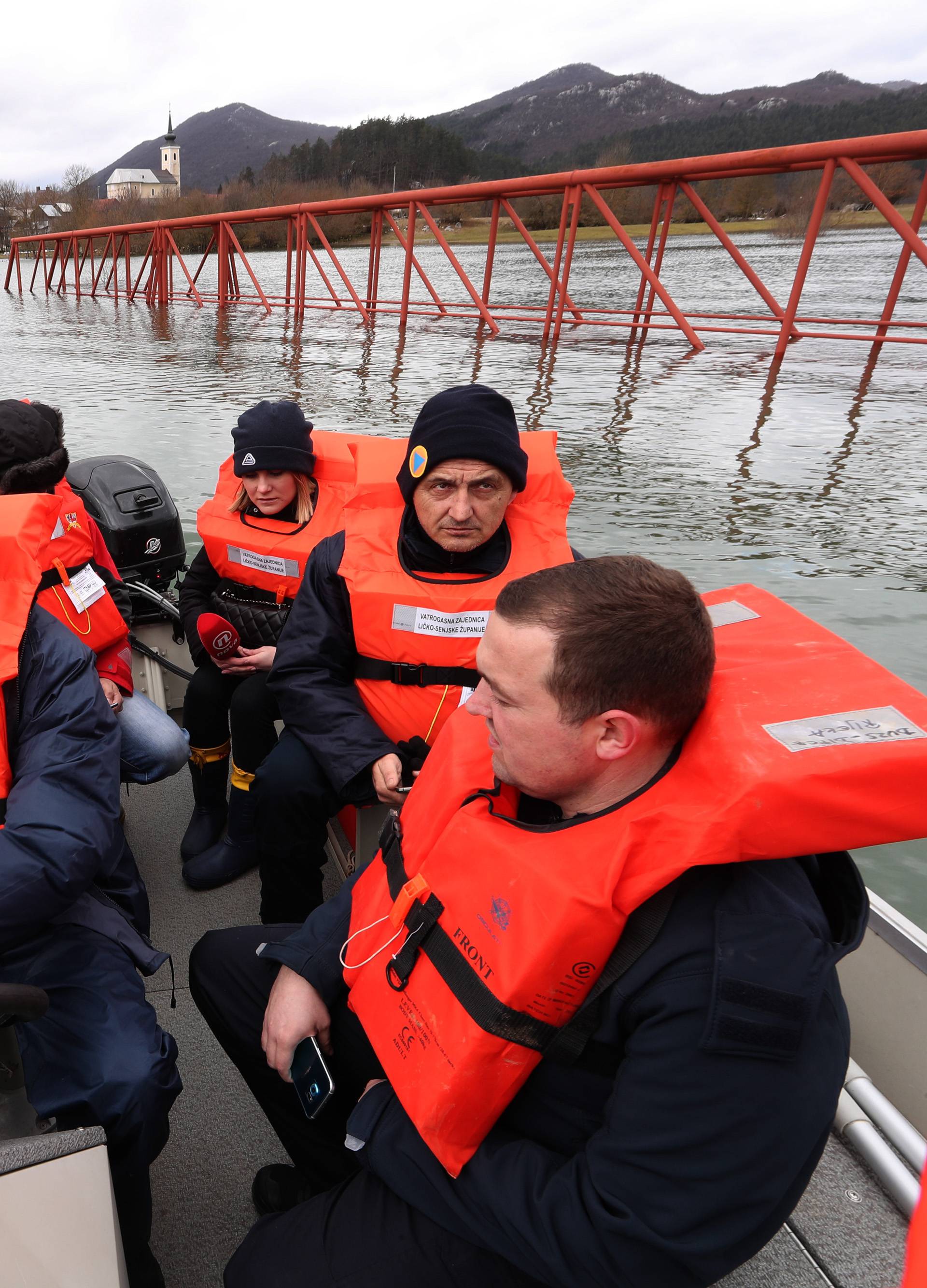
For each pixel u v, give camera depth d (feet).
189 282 70.03
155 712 7.23
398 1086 3.18
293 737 6.23
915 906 9.52
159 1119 4.09
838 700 2.72
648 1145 2.58
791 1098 2.50
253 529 7.80
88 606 6.54
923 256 33.30
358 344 44.04
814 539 17.65
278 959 4.10
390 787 5.51
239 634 7.80
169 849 7.87
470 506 5.58
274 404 7.58
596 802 3.04
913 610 14.66
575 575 2.83
